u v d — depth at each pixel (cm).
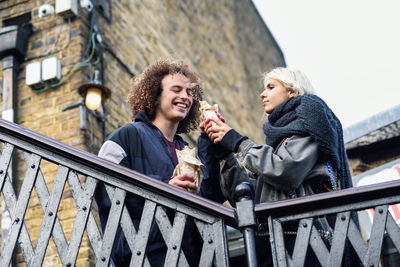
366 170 540
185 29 1045
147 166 311
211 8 1212
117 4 813
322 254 247
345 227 248
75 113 646
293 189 290
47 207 269
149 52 863
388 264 386
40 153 280
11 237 267
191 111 375
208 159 334
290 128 299
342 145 312
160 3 973
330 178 296
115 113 711
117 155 307
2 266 261
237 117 1148
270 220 255
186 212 260
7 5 743
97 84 619
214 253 253
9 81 677
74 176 274
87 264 546
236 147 306
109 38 757
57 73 666
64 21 709
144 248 255
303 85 326
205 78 1059
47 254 554
